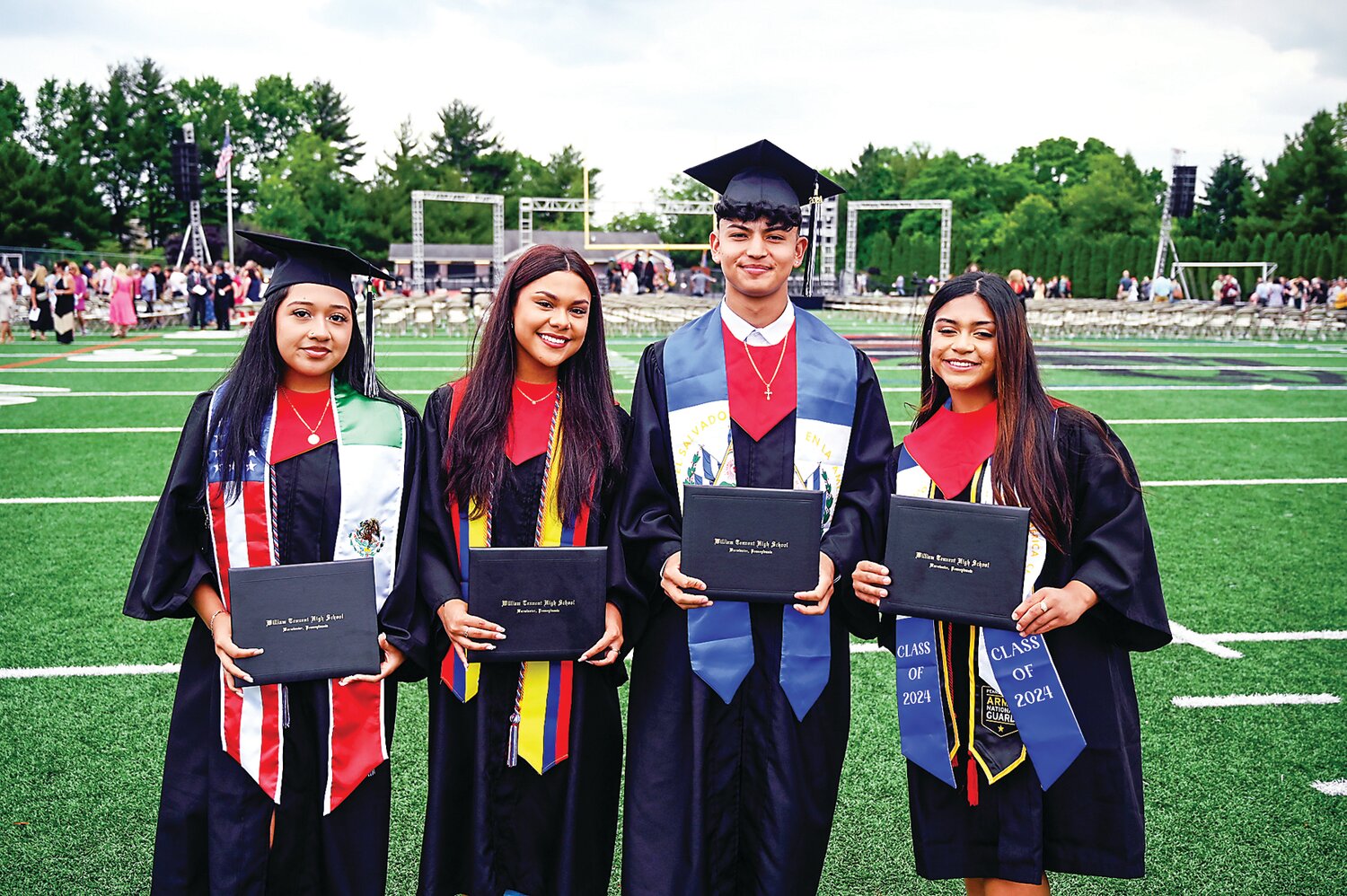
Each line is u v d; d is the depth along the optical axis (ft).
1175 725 12.53
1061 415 7.77
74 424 31.91
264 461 7.50
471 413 8.01
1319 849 9.84
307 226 190.70
